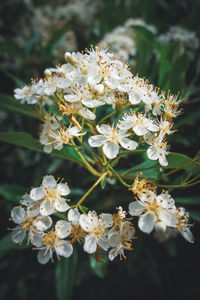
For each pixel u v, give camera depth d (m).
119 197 0.12
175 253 0.16
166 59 0.13
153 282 0.17
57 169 0.15
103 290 0.17
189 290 0.17
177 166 0.11
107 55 0.12
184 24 0.21
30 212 0.10
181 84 0.13
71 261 0.12
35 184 0.16
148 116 0.12
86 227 0.10
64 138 0.11
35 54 0.19
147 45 0.14
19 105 0.13
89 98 0.11
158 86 0.13
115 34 0.18
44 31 0.25
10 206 0.12
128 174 0.11
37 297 0.17
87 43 0.19
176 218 0.10
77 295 0.17
